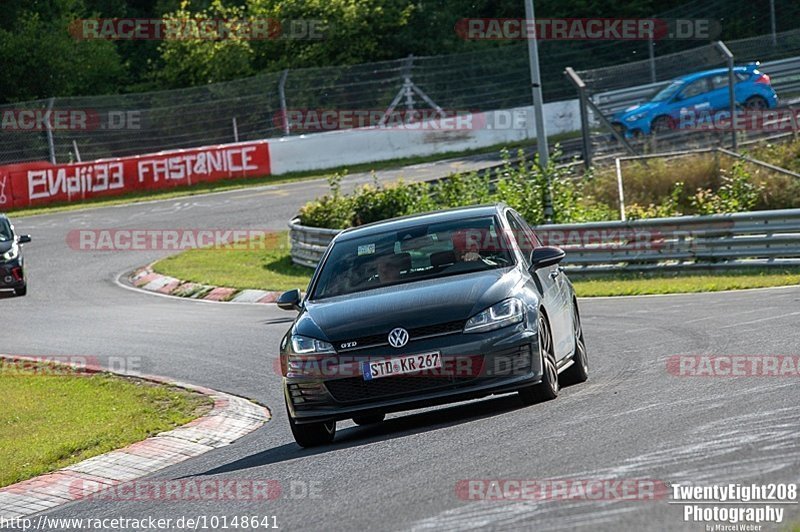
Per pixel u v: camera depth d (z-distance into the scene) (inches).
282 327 2432.3
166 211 4884.4
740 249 2760.8
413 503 821.2
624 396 1186.6
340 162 5846.5
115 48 7726.4
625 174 3794.3
